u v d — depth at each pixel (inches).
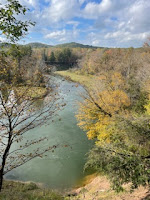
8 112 245.4
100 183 475.2
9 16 144.7
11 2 144.8
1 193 365.7
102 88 852.0
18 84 242.1
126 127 313.9
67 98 1251.2
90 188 479.5
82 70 2492.6
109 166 251.1
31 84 251.4
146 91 749.3
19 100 252.4
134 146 299.0
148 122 314.5
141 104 705.0
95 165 270.8
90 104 741.3
